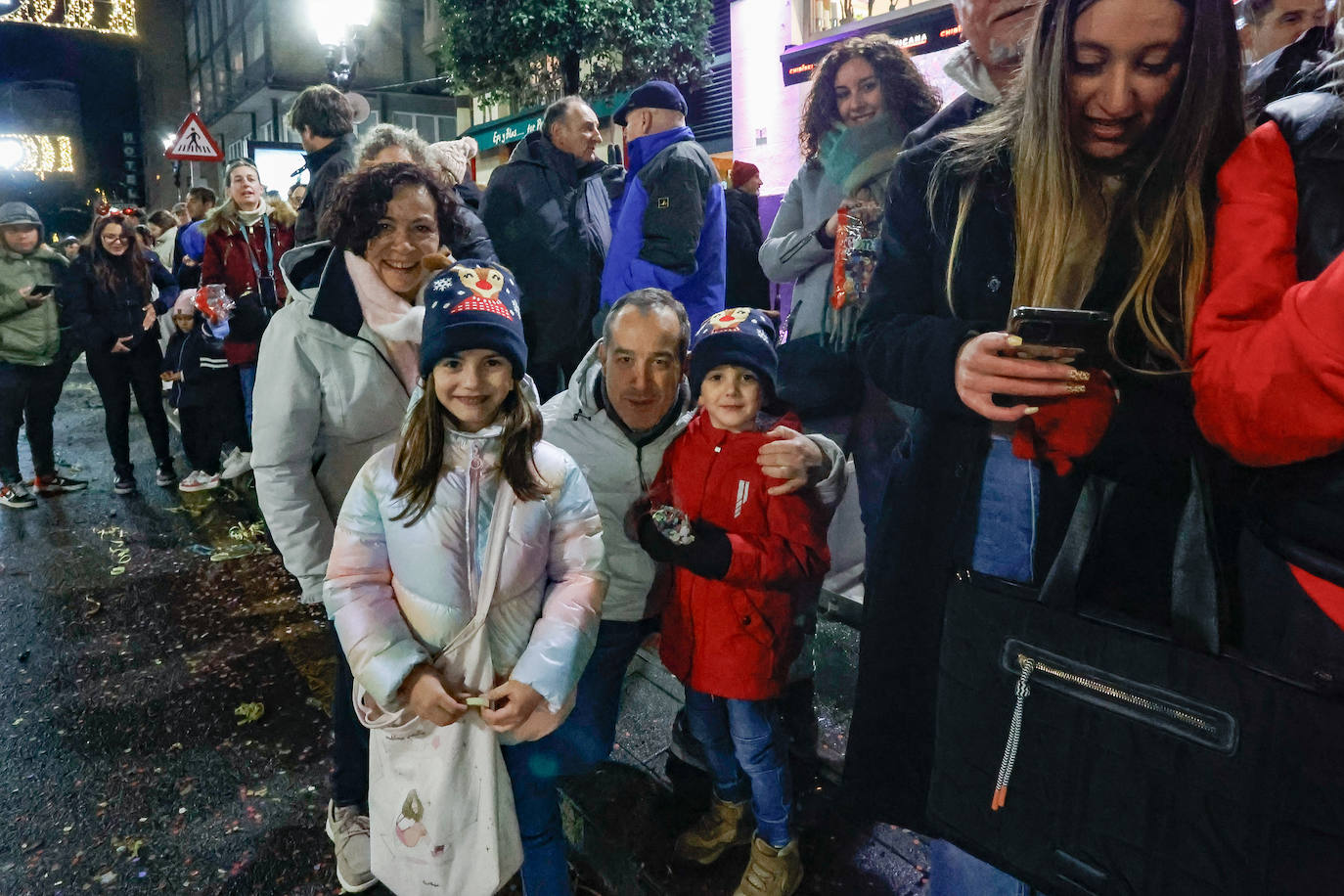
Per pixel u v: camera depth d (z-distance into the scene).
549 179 3.01
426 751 1.46
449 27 7.25
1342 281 0.92
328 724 2.67
